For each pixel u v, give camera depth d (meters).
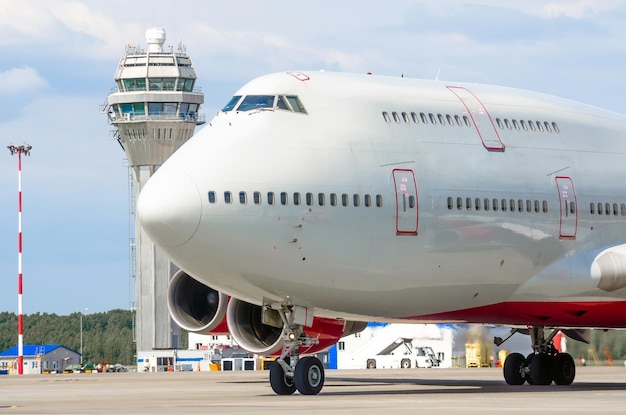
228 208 57.38
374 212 59.66
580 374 95.69
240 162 58.19
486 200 62.94
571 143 67.38
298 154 58.97
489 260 63.19
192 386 74.94
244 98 60.88
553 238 65.25
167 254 58.66
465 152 63.12
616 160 68.69
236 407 50.31
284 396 58.94
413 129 62.12
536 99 68.62
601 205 67.12
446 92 65.38
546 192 65.19
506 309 65.31
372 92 62.66
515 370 72.56
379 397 56.91
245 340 70.88
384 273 60.34
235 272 58.28
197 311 75.12
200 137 59.88
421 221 60.91
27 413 48.97
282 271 58.53
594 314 67.62
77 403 56.72
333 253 58.97
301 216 58.28
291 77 61.66
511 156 64.69
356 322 73.88
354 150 60.06
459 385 72.88
